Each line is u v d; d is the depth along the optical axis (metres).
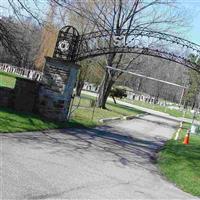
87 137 17.52
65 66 19.12
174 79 103.06
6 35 20.00
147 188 10.73
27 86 18.52
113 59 39.44
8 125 14.59
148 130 29.09
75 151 13.45
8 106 18.11
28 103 18.67
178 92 107.38
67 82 19.16
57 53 19.50
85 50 20.42
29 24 24.17
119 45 21.69
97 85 61.38
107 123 27.06
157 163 15.30
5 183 8.10
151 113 53.06
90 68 48.81
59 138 15.24
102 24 37.06
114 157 14.29
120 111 40.84
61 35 19.53
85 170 11.05
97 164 12.27
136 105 67.12
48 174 9.59
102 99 39.44
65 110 19.64
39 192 8.02
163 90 108.69
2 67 68.81
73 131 18.23
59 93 19.14
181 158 16.50
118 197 9.06
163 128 33.81
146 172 12.98
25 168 9.62
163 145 21.50
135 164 13.95
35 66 57.91
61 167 10.64
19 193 7.68
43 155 11.53
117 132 22.92
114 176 11.23
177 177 12.88
